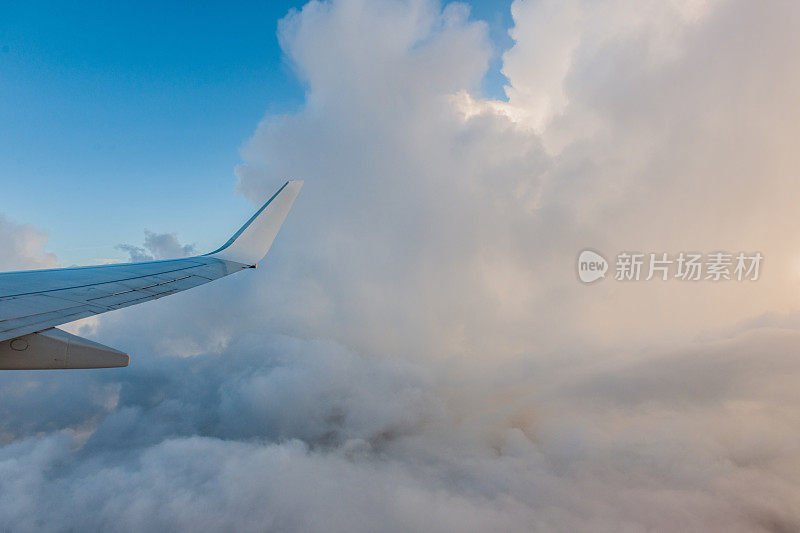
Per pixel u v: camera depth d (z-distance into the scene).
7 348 4.23
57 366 4.31
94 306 5.85
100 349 4.48
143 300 6.41
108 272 7.93
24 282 6.83
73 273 7.71
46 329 4.68
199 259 9.31
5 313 5.00
